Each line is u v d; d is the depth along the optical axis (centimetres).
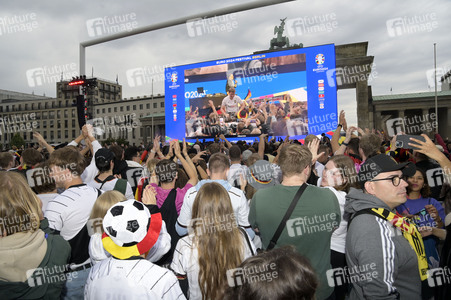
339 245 306
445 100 4312
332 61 2297
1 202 183
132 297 168
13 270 184
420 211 330
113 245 179
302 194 255
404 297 207
